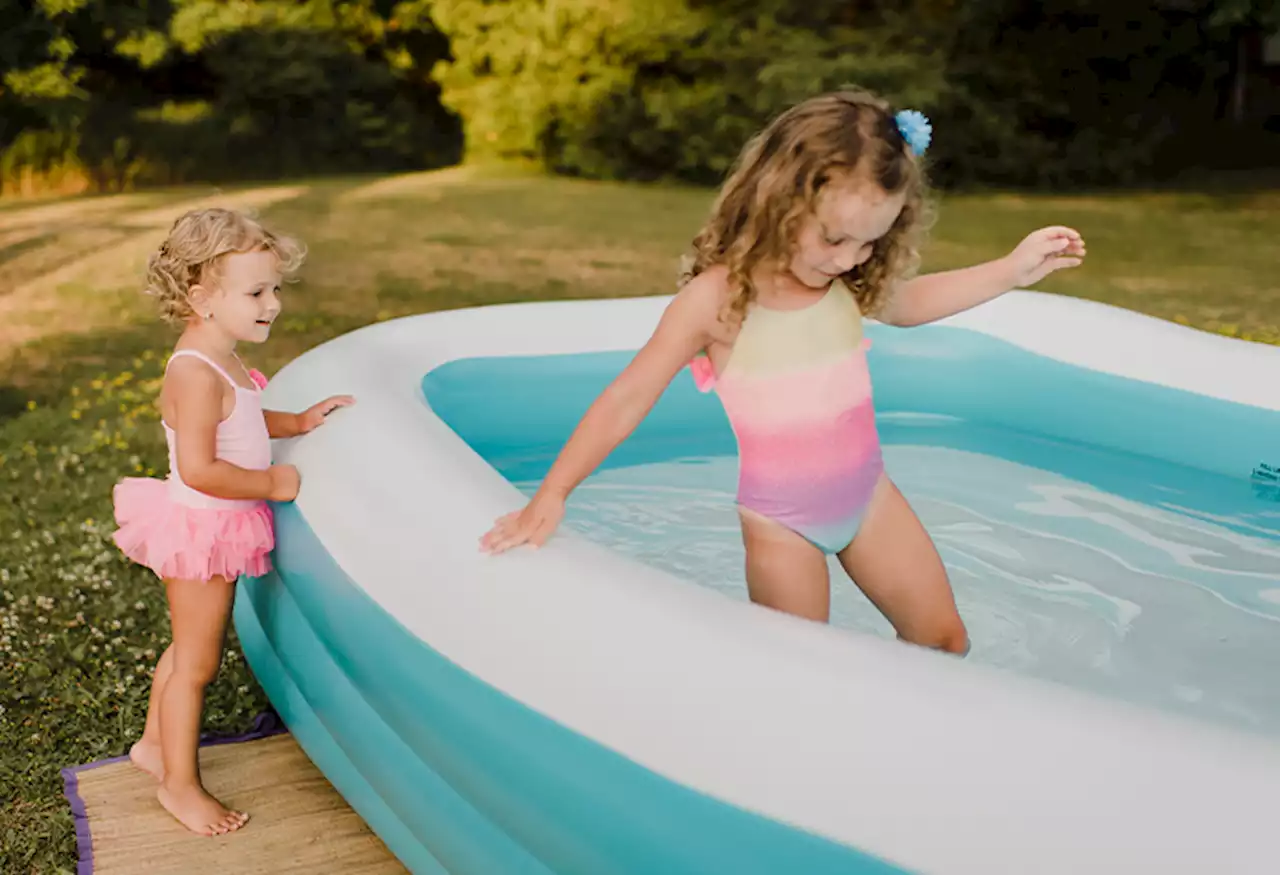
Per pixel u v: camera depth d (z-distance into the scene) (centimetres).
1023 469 344
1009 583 273
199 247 220
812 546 219
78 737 274
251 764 263
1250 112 1182
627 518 313
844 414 216
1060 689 142
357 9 1262
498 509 204
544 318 357
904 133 194
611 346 356
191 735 238
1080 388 348
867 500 222
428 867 214
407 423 241
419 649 195
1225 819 124
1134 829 126
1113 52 1121
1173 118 1166
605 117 1156
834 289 214
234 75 1215
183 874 226
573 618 174
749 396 213
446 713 190
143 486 235
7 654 305
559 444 354
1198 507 315
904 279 218
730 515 316
